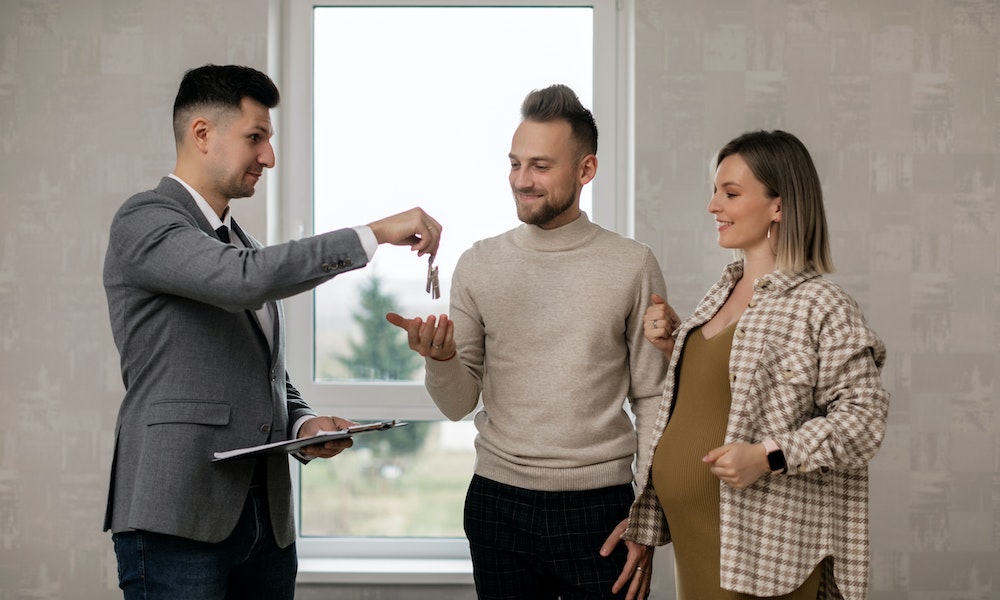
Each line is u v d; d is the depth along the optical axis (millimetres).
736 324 1726
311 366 2980
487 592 1964
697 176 2811
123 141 2834
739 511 1622
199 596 1657
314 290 3002
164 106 2836
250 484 1739
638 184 2814
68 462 2834
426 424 3016
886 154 2824
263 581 1845
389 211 3012
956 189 2822
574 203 1962
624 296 1933
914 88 2822
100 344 2838
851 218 2822
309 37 2980
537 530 1902
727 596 1658
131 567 1653
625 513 1928
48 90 2836
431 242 1726
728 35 2812
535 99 1926
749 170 1730
